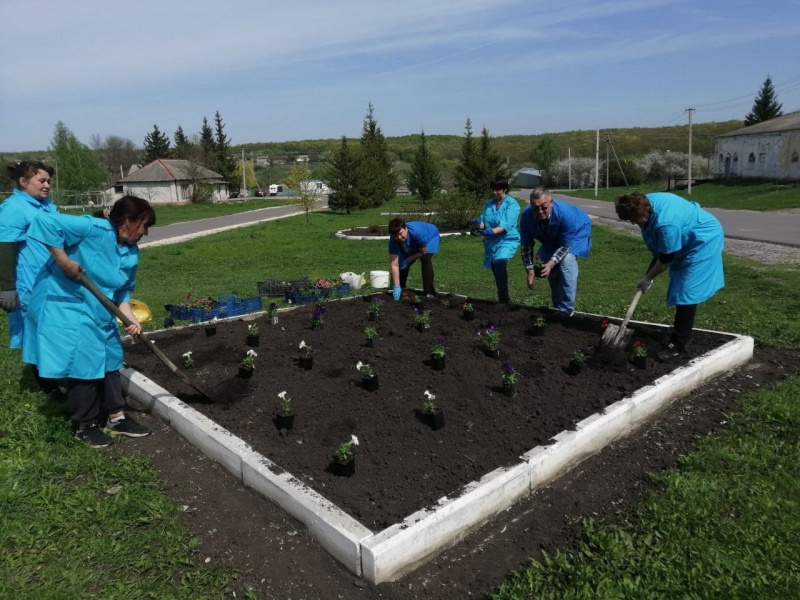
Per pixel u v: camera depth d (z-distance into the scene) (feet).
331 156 138.00
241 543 10.05
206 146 206.49
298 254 57.57
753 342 19.07
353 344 19.33
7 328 25.71
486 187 119.96
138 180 169.99
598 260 46.42
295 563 9.53
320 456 12.24
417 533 9.40
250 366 16.57
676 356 17.39
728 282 33.12
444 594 8.97
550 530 10.48
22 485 11.63
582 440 12.58
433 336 19.99
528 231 21.68
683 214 16.17
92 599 8.80
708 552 9.56
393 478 11.34
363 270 45.85
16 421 14.34
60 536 10.25
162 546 10.02
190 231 87.04
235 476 12.12
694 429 14.19
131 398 16.51
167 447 13.58
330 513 9.86
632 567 9.35
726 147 154.51
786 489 11.30
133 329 13.53
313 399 15.08
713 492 11.33
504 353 18.03
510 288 34.35
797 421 13.99
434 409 13.47
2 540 10.03
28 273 15.29
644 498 11.23
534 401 14.71
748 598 8.62
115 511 10.87
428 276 25.73
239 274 45.01
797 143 123.95
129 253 13.74
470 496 10.28
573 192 191.93
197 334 20.93
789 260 40.34
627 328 20.12
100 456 12.99
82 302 12.88
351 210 125.29
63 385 16.49
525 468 11.27
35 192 15.33
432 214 81.71
